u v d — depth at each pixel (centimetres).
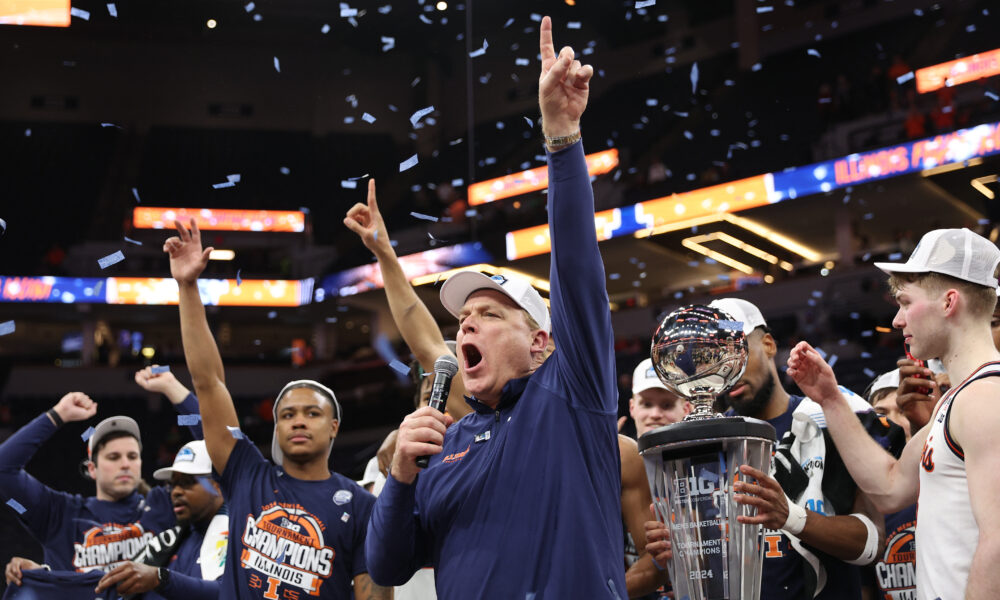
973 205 1633
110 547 419
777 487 167
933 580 182
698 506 166
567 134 179
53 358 1883
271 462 311
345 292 2002
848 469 223
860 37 1897
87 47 2131
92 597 400
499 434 189
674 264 1980
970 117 1503
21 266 1977
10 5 2092
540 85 179
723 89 2017
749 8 2027
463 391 288
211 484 370
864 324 1411
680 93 2059
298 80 2188
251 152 2153
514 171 2061
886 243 1794
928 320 194
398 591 310
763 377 258
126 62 2145
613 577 172
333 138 2161
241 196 2111
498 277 200
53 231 2025
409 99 2189
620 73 2141
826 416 225
